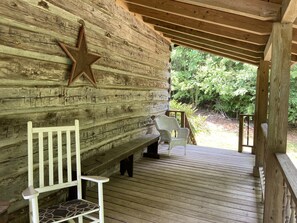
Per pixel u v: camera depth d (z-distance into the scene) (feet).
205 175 13.44
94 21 10.46
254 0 7.22
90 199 10.03
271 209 7.25
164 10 10.93
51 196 8.79
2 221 4.53
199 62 40.96
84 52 9.69
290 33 7.00
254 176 13.41
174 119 18.25
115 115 12.96
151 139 15.23
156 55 18.44
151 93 17.98
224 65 38.86
